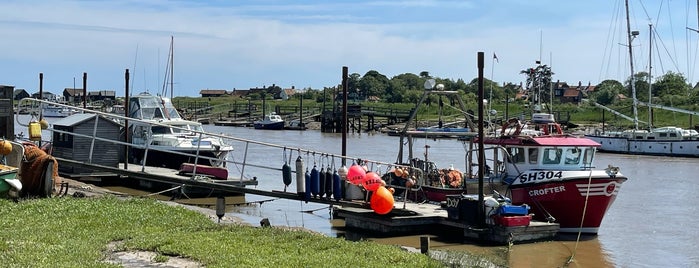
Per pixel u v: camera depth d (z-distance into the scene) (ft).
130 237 52.60
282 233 57.47
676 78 363.35
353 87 498.69
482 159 71.51
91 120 103.45
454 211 73.41
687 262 66.08
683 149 205.77
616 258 66.95
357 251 52.03
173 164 115.75
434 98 309.01
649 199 109.29
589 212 76.33
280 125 342.03
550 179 76.69
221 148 117.91
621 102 354.74
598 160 192.34
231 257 46.32
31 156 68.90
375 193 73.61
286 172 81.00
